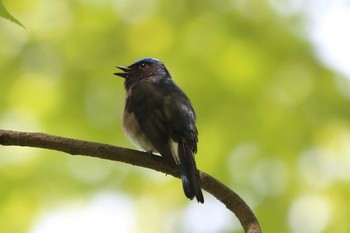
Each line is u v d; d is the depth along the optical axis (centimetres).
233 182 1198
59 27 1386
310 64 1309
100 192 1236
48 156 1242
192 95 1270
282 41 1330
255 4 1373
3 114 1286
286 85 1292
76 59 1357
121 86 1305
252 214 720
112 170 1242
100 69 1340
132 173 1237
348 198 1196
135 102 905
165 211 1209
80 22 1391
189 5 1388
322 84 1290
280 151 1231
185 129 862
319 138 1248
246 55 1313
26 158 1242
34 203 1230
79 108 1278
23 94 1311
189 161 788
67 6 1401
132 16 1392
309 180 1214
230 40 1334
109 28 1384
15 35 1367
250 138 1240
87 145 735
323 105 1272
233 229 1161
